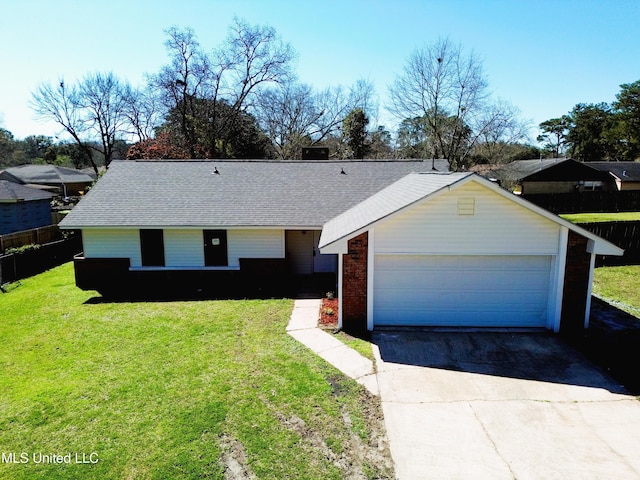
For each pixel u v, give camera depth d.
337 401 7.66
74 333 10.92
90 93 43.31
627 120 58.81
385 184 17.78
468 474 5.84
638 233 19.48
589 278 10.81
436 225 10.81
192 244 15.64
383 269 11.30
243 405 7.48
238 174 18.42
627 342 10.26
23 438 6.66
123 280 15.69
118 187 17.11
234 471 5.89
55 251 19.75
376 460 6.13
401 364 9.13
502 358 9.41
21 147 77.06
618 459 6.11
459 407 7.48
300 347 10.00
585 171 39.97
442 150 35.88
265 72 40.31
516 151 40.16
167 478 5.76
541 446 6.41
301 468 5.95
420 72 36.38
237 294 14.45
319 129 44.72
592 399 7.70
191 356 9.48
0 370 8.94
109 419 7.11
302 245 17.03
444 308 11.41
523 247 10.79
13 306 13.23
